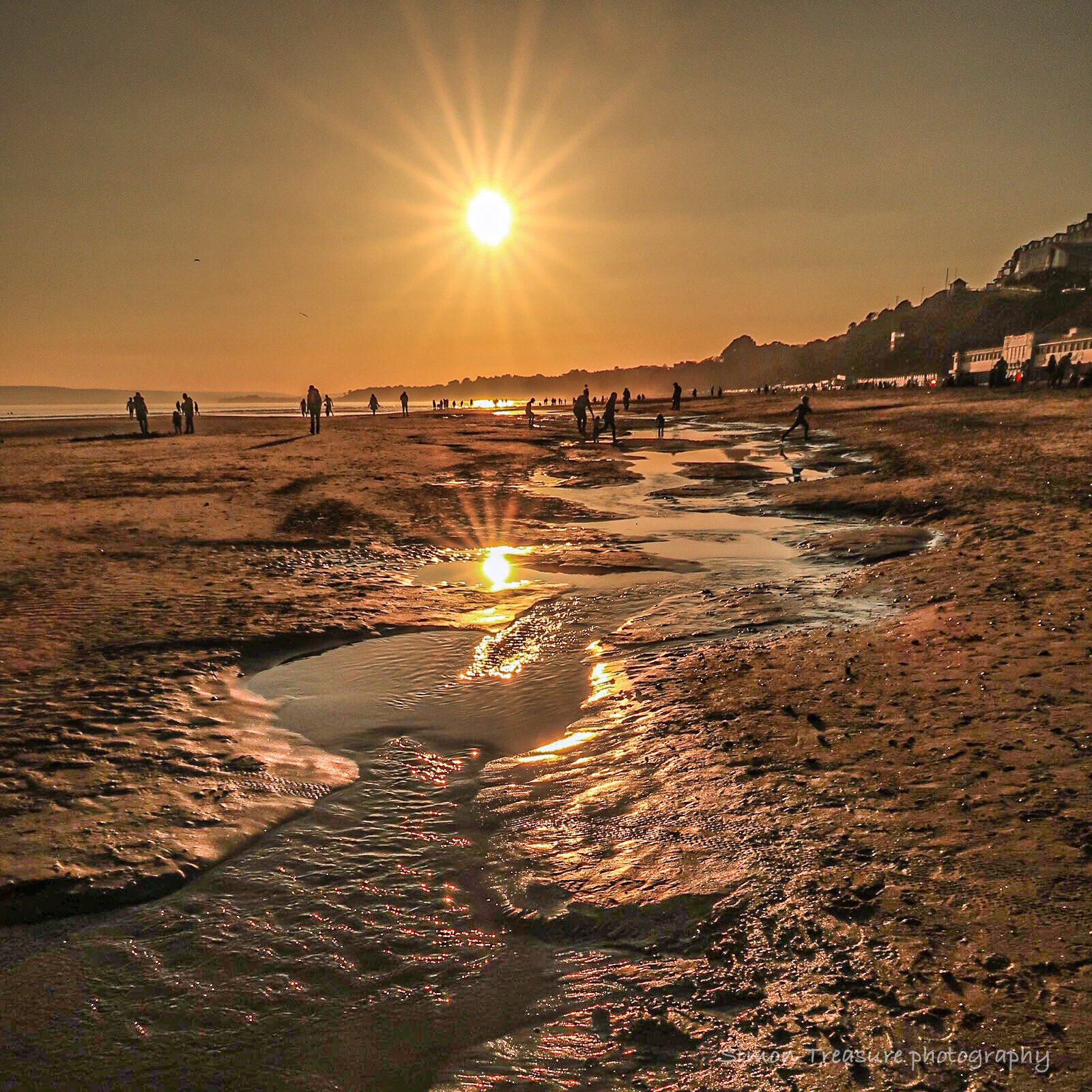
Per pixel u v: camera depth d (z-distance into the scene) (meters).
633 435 39.31
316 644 7.35
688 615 8.15
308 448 31.27
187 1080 2.44
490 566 10.83
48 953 3.11
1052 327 158.00
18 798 4.36
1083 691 5.00
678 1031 2.56
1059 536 9.98
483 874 3.64
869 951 2.80
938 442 23.70
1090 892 2.97
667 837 3.80
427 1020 2.71
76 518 14.32
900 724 4.85
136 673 6.41
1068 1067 2.19
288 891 3.53
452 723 5.50
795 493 17.12
